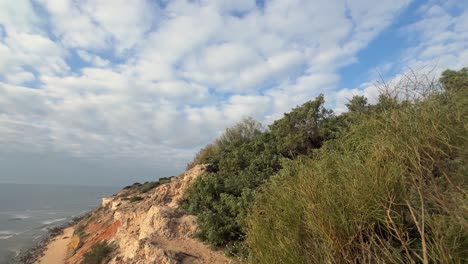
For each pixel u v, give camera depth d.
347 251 3.32
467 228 2.66
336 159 5.20
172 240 9.59
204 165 15.96
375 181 3.63
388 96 5.33
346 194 3.79
